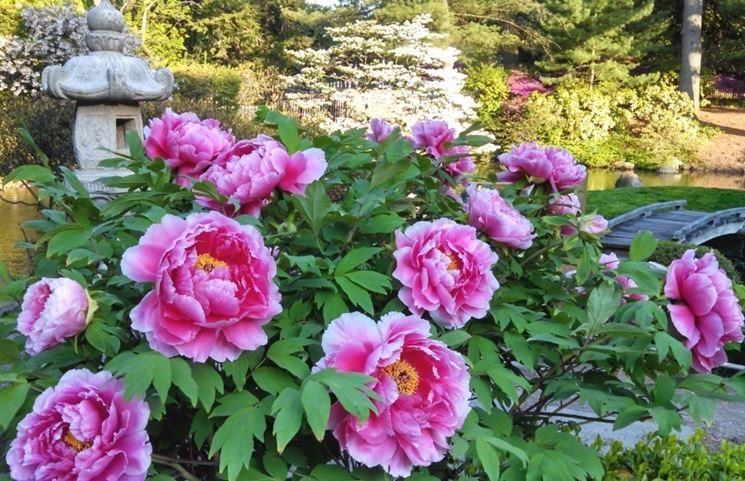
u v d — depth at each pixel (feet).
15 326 4.32
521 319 4.39
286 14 73.36
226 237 3.28
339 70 57.77
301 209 3.99
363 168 5.75
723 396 4.27
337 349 3.43
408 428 3.22
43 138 24.68
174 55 69.87
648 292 4.41
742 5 68.08
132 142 5.30
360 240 4.66
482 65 72.08
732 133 71.00
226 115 29.81
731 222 28.91
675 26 78.13
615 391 4.67
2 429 3.74
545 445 4.27
